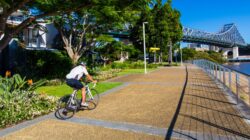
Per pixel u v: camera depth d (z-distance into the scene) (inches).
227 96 420.5
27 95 367.6
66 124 279.6
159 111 328.8
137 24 1743.4
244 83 451.8
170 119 289.3
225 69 523.2
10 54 898.7
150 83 640.4
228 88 477.1
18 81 382.3
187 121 280.2
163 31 1732.3
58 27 948.6
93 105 362.6
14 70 800.9
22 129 264.5
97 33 1037.2
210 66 818.8
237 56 3951.8
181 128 256.2
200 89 509.4
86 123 281.4
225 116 296.4
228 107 340.5
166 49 1873.8
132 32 1790.1
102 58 1398.9
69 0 439.2
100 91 507.8
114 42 1302.9
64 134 247.3
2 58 911.7
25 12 617.3
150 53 1926.7
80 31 1039.6
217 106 348.5
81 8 456.8
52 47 1230.9
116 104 376.5
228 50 4094.5
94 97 391.9
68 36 1022.4
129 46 1678.2
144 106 360.2
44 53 803.4
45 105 349.7
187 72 1019.3
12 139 236.7
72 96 327.6
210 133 239.6
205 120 281.9
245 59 3390.7
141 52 1827.0
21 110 311.7
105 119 295.7
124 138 232.4
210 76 794.8
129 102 390.6
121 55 1849.2
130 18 857.5
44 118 304.0
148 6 480.4
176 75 877.2
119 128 261.3
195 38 3272.6
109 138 233.6
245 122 270.5
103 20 800.9
